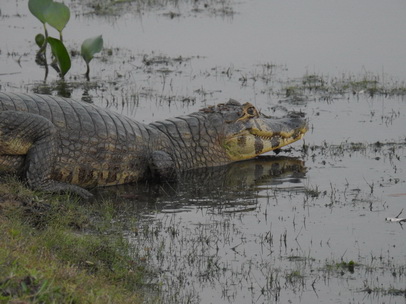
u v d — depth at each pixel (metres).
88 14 36.94
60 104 18.08
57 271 11.86
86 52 27.78
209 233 15.73
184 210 17.16
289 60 30.03
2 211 14.96
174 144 20.20
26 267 11.49
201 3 39.31
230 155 21.02
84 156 17.97
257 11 37.69
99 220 16.16
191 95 25.70
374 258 14.54
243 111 21.11
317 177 19.50
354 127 23.05
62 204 16.38
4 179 16.67
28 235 13.78
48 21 29.42
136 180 19.23
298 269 14.07
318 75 28.06
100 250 14.21
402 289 13.28
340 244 15.21
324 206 17.38
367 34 33.56
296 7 38.72
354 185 18.77
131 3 39.22
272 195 18.20
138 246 14.92
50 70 28.83
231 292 13.19
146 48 31.69
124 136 18.75
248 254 14.75
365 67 28.95
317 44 32.12
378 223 16.34
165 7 38.53
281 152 21.92
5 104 17.02
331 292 13.22
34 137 16.94
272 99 25.48
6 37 33.06
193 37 33.19
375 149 21.34
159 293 13.05
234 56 30.58
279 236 15.62
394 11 37.75
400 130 22.77
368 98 25.72
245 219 16.59
